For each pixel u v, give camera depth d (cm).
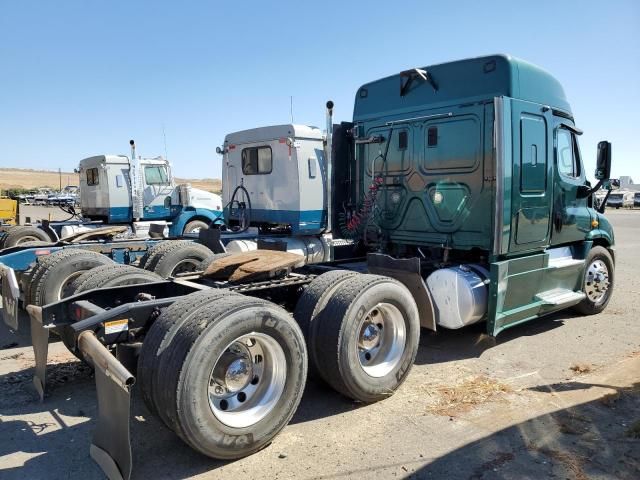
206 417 319
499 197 535
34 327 432
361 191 706
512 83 550
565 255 670
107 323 358
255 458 346
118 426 310
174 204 1421
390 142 655
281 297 488
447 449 355
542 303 598
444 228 598
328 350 407
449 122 588
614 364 523
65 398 445
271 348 357
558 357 548
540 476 321
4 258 691
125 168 1349
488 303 546
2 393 456
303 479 320
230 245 837
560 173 635
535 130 583
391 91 653
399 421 399
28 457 349
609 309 763
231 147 979
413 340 451
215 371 341
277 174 880
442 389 462
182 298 362
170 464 338
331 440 370
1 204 1661
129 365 371
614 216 3569
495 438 370
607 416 402
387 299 431
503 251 546
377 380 425
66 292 503
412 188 631
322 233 893
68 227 1241
